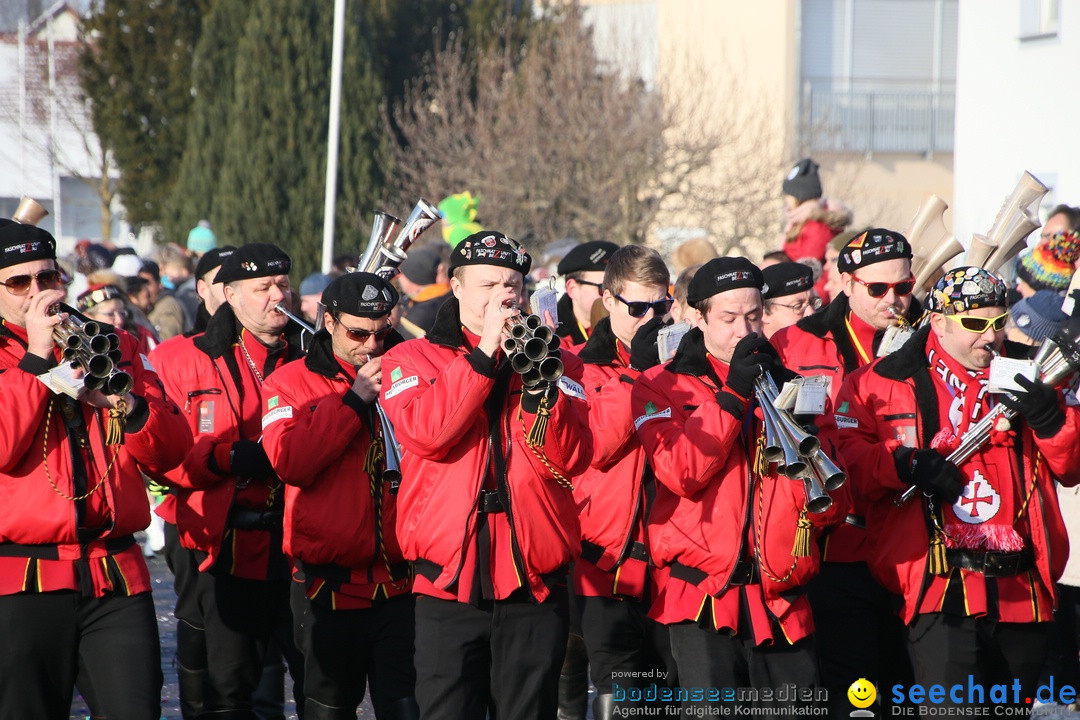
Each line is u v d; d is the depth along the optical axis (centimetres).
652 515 1286
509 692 1228
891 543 1308
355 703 1477
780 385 1231
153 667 1274
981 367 1312
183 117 7256
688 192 5619
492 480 1223
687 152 5622
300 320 1656
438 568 1224
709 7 7612
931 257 1711
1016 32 4325
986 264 1603
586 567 1482
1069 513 1788
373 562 1412
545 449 1205
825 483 1148
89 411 1280
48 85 9662
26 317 1217
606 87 5738
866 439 1347
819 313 1633
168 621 2405
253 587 1584
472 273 1255
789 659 1245
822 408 1133
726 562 1227
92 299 2367
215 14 6488
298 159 6253
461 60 7162
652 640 1482
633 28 6706
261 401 1603
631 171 5525
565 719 1712
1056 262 2022
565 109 5631
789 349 1619
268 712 1741
